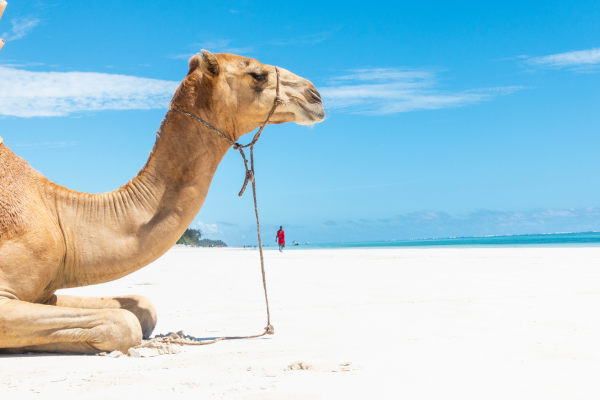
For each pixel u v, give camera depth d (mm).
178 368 3555
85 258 4445
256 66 4977
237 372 3404
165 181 4672
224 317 6254
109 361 3828
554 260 17250
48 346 4141
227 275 13914
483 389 2922
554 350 3984
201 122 4777
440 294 8133
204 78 4812
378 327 5242
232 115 4914
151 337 4898
